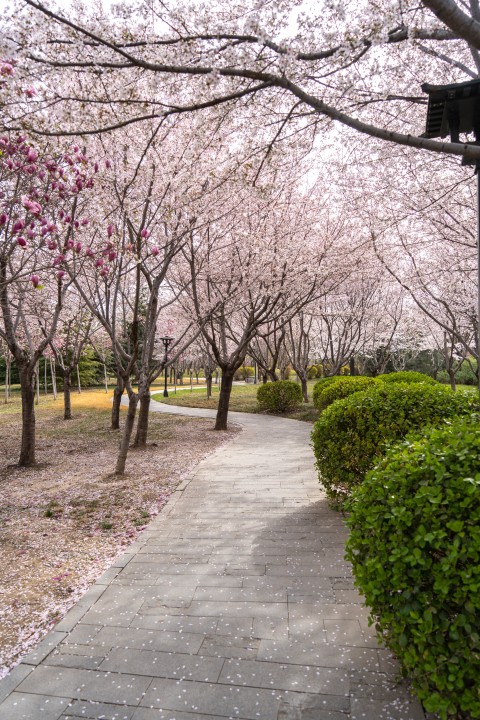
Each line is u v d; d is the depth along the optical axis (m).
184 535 4.31
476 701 1.72
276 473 6.81
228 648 2.51
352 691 2.13
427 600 1.85
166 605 3.00
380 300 16.50
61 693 2.19
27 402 8.22
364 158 7.16
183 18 3.68
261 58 3.29
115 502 5.57
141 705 2.09
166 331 21.31
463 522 1.82
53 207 5.59
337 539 4.05
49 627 2.81
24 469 7.93
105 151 6.06
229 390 12.09
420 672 1.86
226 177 4.84
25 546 4.20
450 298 11.92
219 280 10.46
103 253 5.55
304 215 10.24
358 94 4.50
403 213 8.11
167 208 5.79
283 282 9.91
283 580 3.30
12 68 3.03
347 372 27.34
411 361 25.34
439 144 2.56
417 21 3.54
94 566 3.72
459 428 2.60
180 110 3.06
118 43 3.01
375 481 2.26
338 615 2.81
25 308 9.40
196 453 8.79
